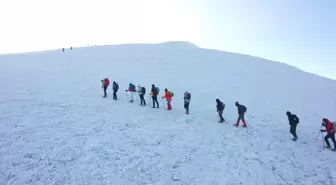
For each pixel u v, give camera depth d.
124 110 15.77
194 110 17.95
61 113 13.84
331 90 28.55
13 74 22.92
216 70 32.53
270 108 20.73
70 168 8.57
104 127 12.44
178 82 26.45
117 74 27.38
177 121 14.63
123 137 11.52
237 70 33.28
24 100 15.46
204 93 23.31
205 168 9.70
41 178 7.86
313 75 35.22
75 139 10.73
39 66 28.48
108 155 9.75
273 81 30.27
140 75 27.81
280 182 9.18
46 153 9.29
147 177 8.70
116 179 8.34
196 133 12.98
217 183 8.81
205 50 44.97
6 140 9.88
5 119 12.00
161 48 45.03
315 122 18.34
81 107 15.37
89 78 24.56
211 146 11.62
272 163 10.57
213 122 15.31
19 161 8.56
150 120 14.29
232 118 16.94
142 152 10.31
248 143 12.43
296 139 13.51
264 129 15.13
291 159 11.09
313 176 9.73
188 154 10.61
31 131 10.99
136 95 19.81
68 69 27.88
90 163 9.04
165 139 11.80
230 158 10.69
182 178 8.89
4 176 7.71
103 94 19.64
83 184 7.84
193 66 33.75
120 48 45.09
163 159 9.98
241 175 9.46
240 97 23.06
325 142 13.95
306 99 24.61
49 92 18.16
